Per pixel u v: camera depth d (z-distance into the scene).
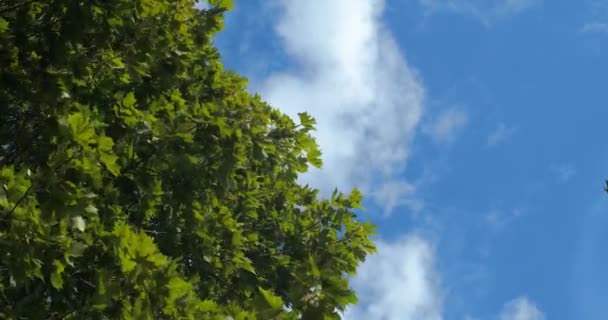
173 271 7.50
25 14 9.18
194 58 13.21
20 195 6.98
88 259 8.20
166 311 7.45
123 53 10.51
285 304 12.61
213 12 13.58
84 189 7.41
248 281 12.51
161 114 11.67
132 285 7.52
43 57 9.20
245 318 7.01
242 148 11.73
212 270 11.84
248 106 13.47
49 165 7.18
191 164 10.91
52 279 7.35
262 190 14.52
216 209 12.52
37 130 8.84
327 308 7.10
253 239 12.94
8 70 8.97
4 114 9.10
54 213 7.12
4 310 7.82
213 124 11.56
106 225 9.61
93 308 7.50
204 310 7.80
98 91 10.38
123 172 10.40
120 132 10.28
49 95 9.02
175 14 12.17
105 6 9.60
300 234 14.12
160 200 10.71
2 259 7.02
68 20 9.24
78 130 7.34
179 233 11.48
